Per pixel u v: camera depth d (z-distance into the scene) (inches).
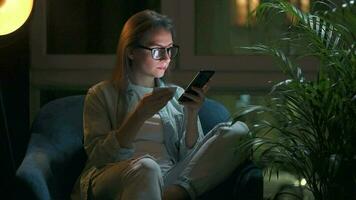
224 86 143.6
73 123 121.8
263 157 113.7
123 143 106.3
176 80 143.3
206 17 145.7
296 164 108.4
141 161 101.8
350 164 103.8
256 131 110.1
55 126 119.6
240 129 113.8
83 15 145.3
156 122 116.8
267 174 141.9
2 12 104.1
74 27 145.2
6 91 135.1
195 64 143.5
